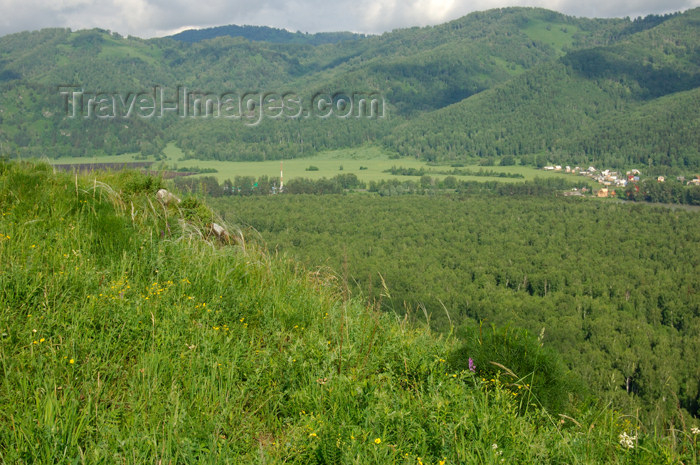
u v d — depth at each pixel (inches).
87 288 156.9
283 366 139.1
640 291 4005.9
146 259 191.3
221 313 164.2
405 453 108.7
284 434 116.0
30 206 218.7
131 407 112.8
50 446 94.7
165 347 134.7
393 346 160.4
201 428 107.0
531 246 5723.4
